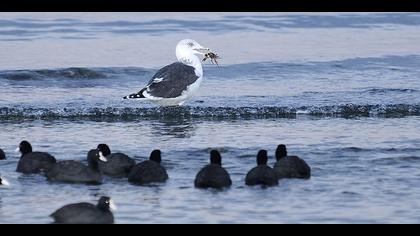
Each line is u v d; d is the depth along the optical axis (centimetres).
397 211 1903
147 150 2380
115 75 3356
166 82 2809
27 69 3350
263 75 3369
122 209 1906
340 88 3164
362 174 2164
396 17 4341
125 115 2794
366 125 2686
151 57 3609
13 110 2792
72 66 3425
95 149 2162
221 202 1950
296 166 2125
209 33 4047
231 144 2445
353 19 4322
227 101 2955
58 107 2850
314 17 4338
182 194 2005
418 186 2072
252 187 2053
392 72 3428
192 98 3003
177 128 2638
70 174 2097
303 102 2941
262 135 2552
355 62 3553
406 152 2366
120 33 4028
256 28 4153
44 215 1866
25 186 2064
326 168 2212
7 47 3731
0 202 1948
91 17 4266
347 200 1969
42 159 2183
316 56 3641
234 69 3438
